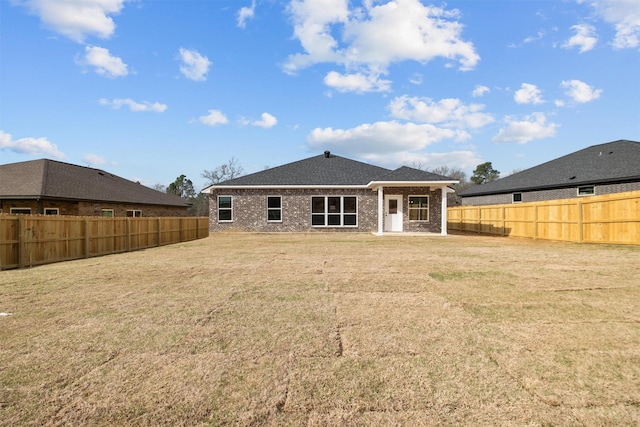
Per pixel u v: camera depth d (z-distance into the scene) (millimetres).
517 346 3156
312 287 5590
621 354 2953
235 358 2953
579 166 21922
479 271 6902
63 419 2080
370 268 7363
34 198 15641
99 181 22266
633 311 4168
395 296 4992
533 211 15031
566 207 13055
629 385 2439
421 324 3775
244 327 3725
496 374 2631
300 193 20703
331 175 21734
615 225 11172
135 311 4324
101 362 2877
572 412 2127
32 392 2396
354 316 4074
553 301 4645
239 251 10930
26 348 3168
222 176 47625
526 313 4129
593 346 3133
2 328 3709
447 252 10172
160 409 2188
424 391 2400
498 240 14500
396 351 3076
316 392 2396
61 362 2875
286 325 3781
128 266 8039
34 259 8430
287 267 7586
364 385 2488
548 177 22828
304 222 20656
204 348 3166
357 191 20438
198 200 47125
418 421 2059
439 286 5609
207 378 2600
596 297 4828
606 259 8328
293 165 23500
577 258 8570
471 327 3670
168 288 5617
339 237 16609
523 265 7598
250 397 2336
